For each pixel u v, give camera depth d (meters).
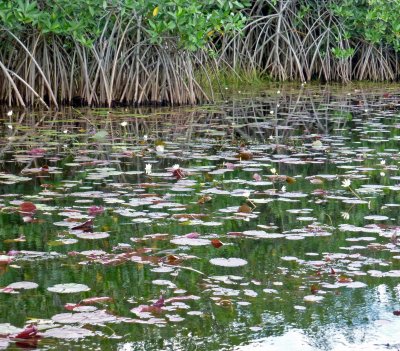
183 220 5.43
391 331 3.59
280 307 3.88
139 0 12.72
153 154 8.08
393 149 8.56
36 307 3.81
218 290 4.09
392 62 21.41
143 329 3.57
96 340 3.44
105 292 4.03
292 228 5.30
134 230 5.18
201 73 15.79
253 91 16.23
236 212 5.68
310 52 20.22
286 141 9.13
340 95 15.60
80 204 5.86
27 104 12.84
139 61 13.38
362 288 4.16
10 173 6.96
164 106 13.17
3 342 3.39
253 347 3.40
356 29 20.59
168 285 4.15
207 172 7.13
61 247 4.80
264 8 19.92
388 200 6.12
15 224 5.30
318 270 4.44
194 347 3.39
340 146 8.78
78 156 7.86
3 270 4.36
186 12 12.77
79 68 13.59
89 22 12.80
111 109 12.59
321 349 3.39
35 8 12.82
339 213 5.70
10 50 13.02
